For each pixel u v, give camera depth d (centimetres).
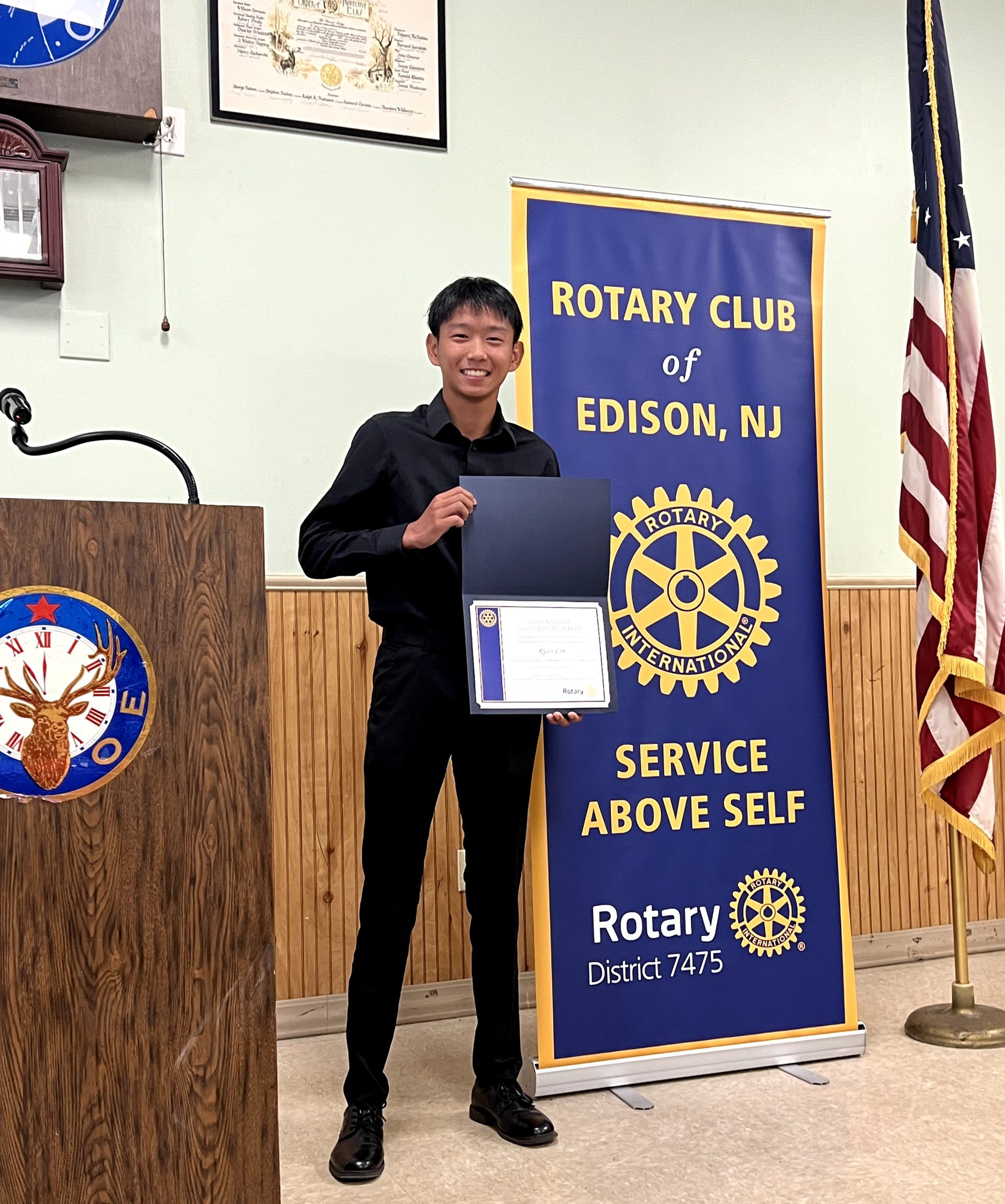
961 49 356
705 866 247
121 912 138
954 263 272
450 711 212
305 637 281
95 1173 135
